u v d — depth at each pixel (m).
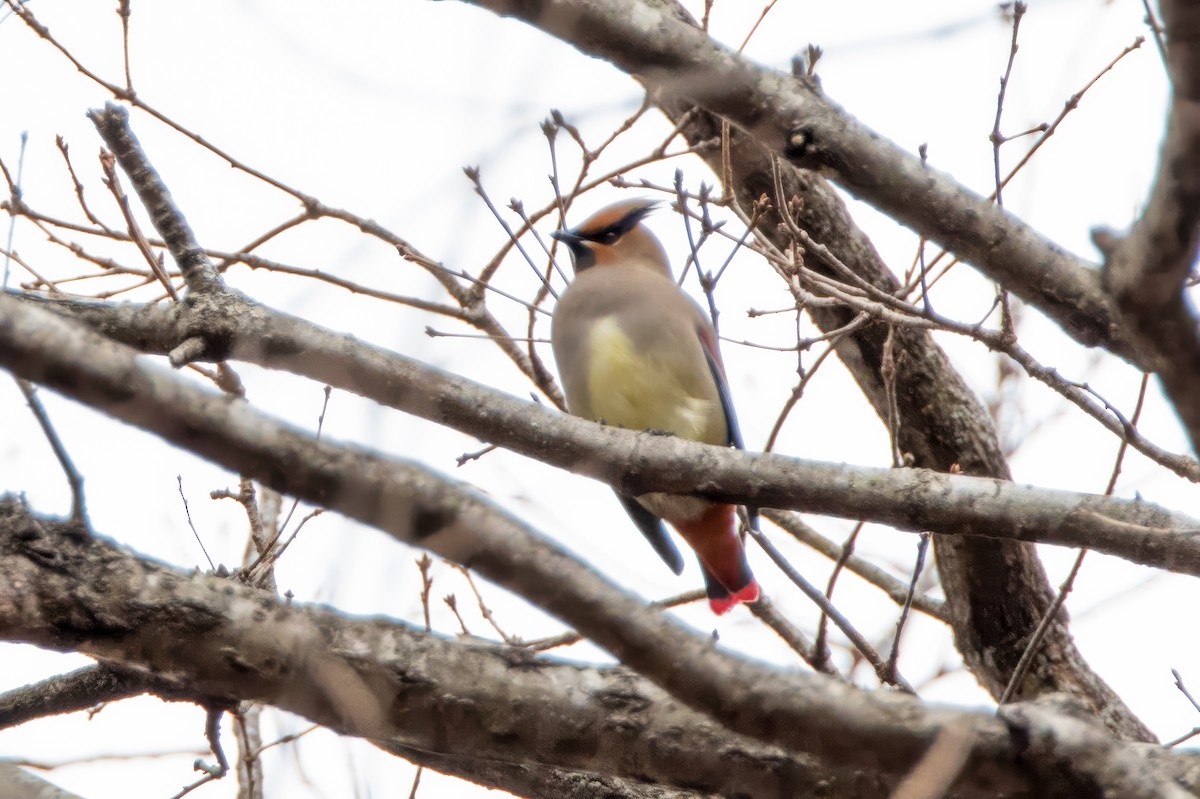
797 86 8.51
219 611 6.77
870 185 8.62
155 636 6.70
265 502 12.83
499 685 6.83
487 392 9.37
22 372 5.61
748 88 8.35
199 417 5.66
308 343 8.70
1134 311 5.16
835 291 9.92
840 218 12.76
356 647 6.81
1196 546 8.68
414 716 6.78
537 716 6.79
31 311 5.63
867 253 12.84
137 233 9.12
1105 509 8.98
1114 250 5.18
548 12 7.82
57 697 8.66
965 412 13.38
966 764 6.09
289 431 5.63
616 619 5.66
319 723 6.82
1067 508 8.91
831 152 8.49
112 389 5.58
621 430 9.52
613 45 8.05
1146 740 13.09
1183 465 9.35
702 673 5.91
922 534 9.88
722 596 12.14
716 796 6.80
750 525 10.49
